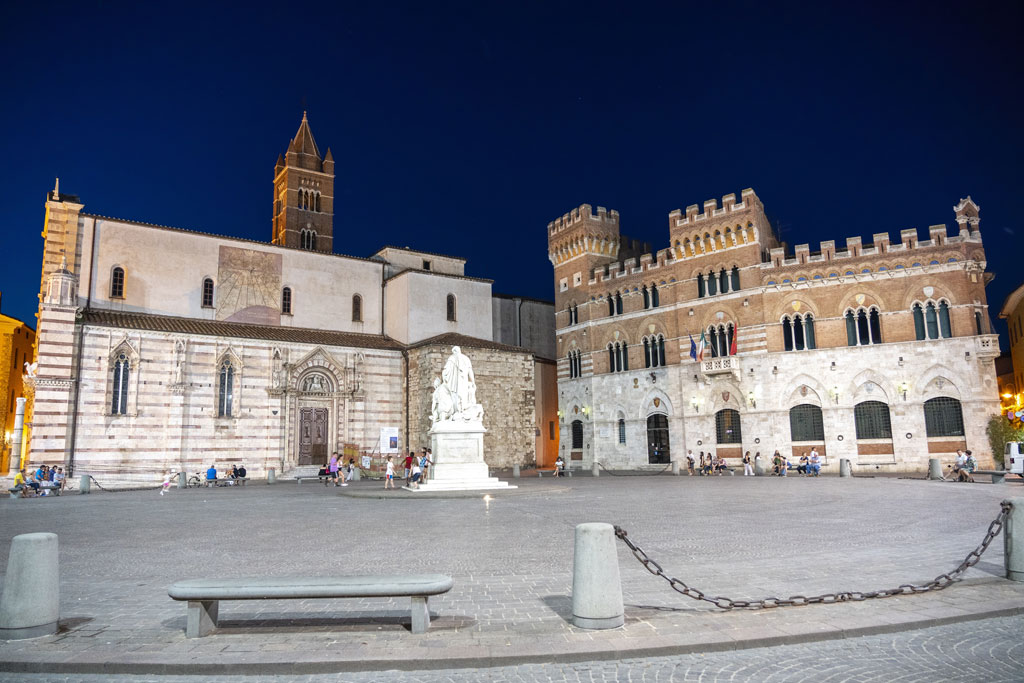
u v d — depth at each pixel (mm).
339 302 74750
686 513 26750
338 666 9477
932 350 56625
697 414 66938
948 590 13023
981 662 9445
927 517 23984
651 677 9039
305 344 66688
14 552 10898
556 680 9008
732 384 64750
